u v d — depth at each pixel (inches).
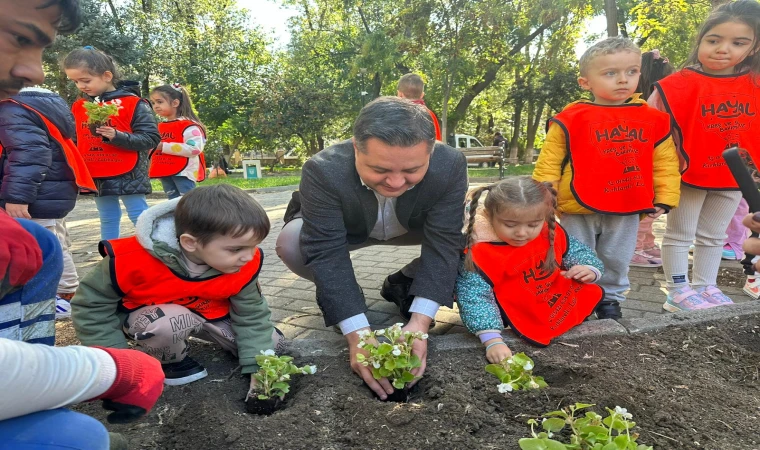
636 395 74.3
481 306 93.7
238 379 85.4
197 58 893.2
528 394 75.0
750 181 67.5
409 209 90.1
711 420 70.2
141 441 68.6
